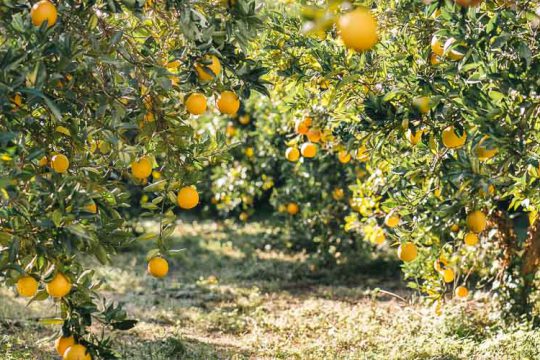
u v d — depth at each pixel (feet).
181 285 32.58
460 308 23.81
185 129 11.86
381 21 15.60
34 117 11.80
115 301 29.17
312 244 37.68
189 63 11.49
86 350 11.78
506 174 11.66
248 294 31.24
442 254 21.85
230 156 12.54
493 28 11.19
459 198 11.56
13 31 10.21
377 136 13.74
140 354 21.09
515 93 11.34
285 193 36.37
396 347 21.01
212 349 22.27
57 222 9.96
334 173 34.17
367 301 29.32
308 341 23.20
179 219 49.08
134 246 40.63
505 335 20.68
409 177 15.17
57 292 10.57
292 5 19.53
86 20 11.27
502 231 22.99
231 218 48.24
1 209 10.23
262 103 33.04
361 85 15.28
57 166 11.20
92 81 11.24
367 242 34.76
